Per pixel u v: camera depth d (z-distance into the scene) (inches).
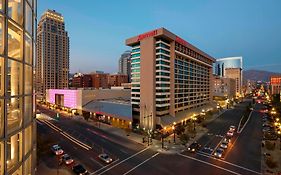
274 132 2598.4
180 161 1696.6
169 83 3063.5
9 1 422.9
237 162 1684.3
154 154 1860.2
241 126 3125.0
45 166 1576.0
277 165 1617.9
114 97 5054.1
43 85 7716.5
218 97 6791.3
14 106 444.1
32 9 558.3
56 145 1961.1
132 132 2696.9
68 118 3826.3
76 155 1820.9
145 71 2903.5
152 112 2780.5
